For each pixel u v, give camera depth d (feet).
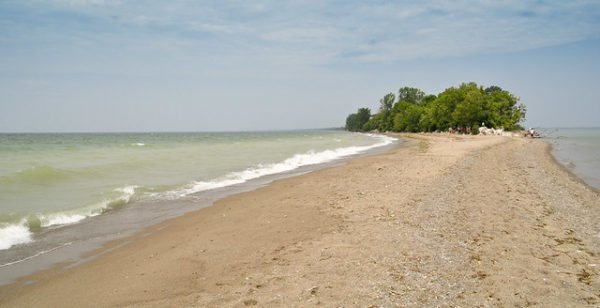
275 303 14.53
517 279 16.33
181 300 15.20
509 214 27.89
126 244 23.40
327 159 82.79
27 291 16.62
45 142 170.09
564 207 31.01
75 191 39.78
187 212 31.99
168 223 28.40
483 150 92.84
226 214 30.81
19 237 24.62
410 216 27.32
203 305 14.61
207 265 19.27
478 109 252.42
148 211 32.32
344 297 14.83
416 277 16.66
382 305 14.06
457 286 15.72
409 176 47.19
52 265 19.85
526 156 82.48
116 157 76.43
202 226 27.27
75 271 18.98
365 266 18.08
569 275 16.87
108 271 18.90
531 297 14.67
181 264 19.57
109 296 15.88
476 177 46.14
